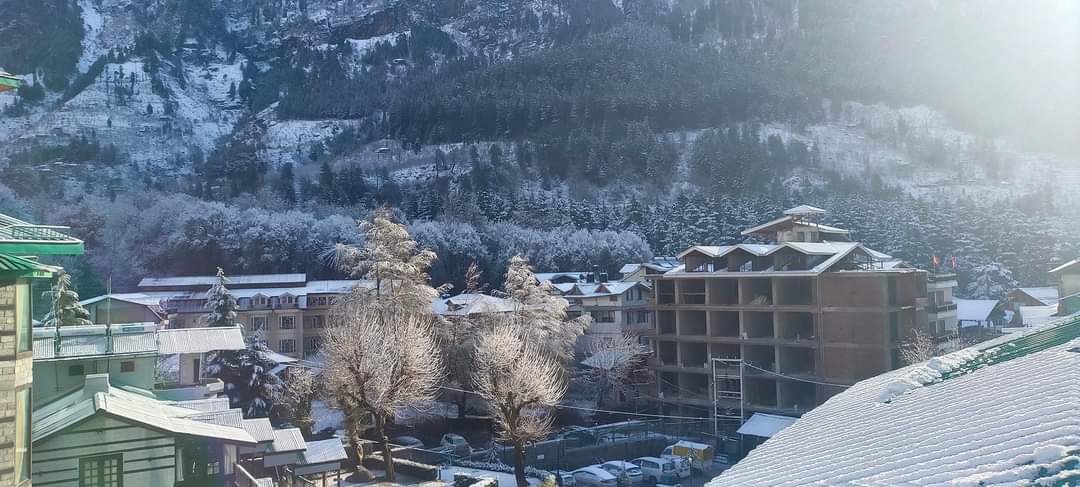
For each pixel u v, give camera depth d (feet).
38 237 42.50
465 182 568.82
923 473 23.91
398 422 205.77
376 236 180.45
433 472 128.06
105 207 374.02
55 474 71.61
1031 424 24.77
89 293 306.35
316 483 115.75
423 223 400.67
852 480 26.16
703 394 201.57
